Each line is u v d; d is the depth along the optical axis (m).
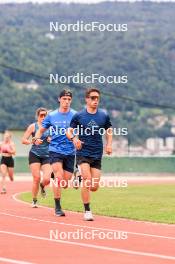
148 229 24.72
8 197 41.31
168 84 196.25
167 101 192.12
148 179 75.69
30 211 31.20
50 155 29.06
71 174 29.22
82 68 189.75
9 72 181.38
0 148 46.12
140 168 85.81
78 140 26.94
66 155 28.94
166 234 23.30
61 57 189.88
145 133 183.25
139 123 183.50
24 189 51.91
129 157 85.62
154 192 47.25
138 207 33.88
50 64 186.50
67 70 187.88
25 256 18.84
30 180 69.25
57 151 28.86
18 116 175.12
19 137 92.75
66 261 18.14
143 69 195.50
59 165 28.91
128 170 85.38
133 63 195.38
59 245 20.77
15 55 185.62
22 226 25.44
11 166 46.28
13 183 62.12
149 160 86.50
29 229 24.55
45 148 32.09
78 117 26.86
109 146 27.05
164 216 29.33
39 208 32.81
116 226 25.59
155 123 186.25
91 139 27.00
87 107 26.94
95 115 26.89
